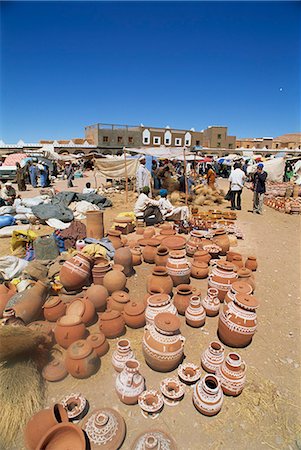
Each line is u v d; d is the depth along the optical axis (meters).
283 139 62.59
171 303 3.53
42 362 2.92
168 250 5.12
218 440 2.32
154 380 2.88
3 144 43.34
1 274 4.58
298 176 21.84
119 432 2.28
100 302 3.80
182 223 7.84
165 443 2.20
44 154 27.91
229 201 13.93
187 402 2.64
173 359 2.85
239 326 3.20
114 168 17.69
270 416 2.52
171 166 22.75
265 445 2.29
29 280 4.21
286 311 4.17
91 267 4.32
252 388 2.79
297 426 2.44
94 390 2.76
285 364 3.12
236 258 5.29
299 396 2.72
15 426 2.36
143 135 52.44
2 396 2.48
